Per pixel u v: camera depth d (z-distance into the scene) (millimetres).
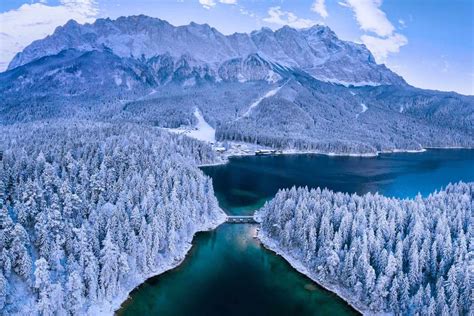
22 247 83500
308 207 134875
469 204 146750
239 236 140625
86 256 89812
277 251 126500
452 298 83625
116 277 93312
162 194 138375
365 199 144125
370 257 103562
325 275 107438
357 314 94188
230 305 96562
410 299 89062
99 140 196625
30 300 80812
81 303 83625
